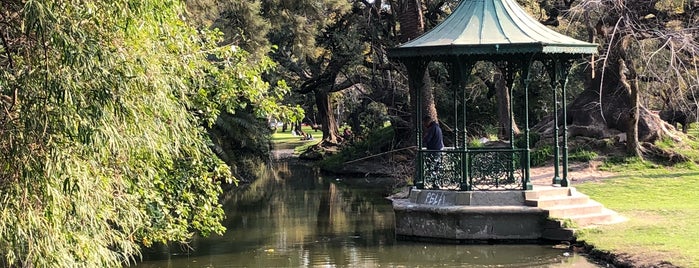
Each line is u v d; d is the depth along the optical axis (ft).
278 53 122.52
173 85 32.32
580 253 44.60
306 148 185.78
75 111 24.49
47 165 24.32
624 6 73.87
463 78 52.08
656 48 77.15
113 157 29.55
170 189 39.60
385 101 112.78
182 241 41.88
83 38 24.34
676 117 91.97
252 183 106.93
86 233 27.66
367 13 107.24
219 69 42.06
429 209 50.85
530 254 45.14
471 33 52.31
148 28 28.30
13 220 24.93
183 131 34.12
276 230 59.21
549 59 53.47
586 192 65.36
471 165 52.03
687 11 81.00
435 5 106.93
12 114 25.54
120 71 25.96
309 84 127.54
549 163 83.10
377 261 44.86
